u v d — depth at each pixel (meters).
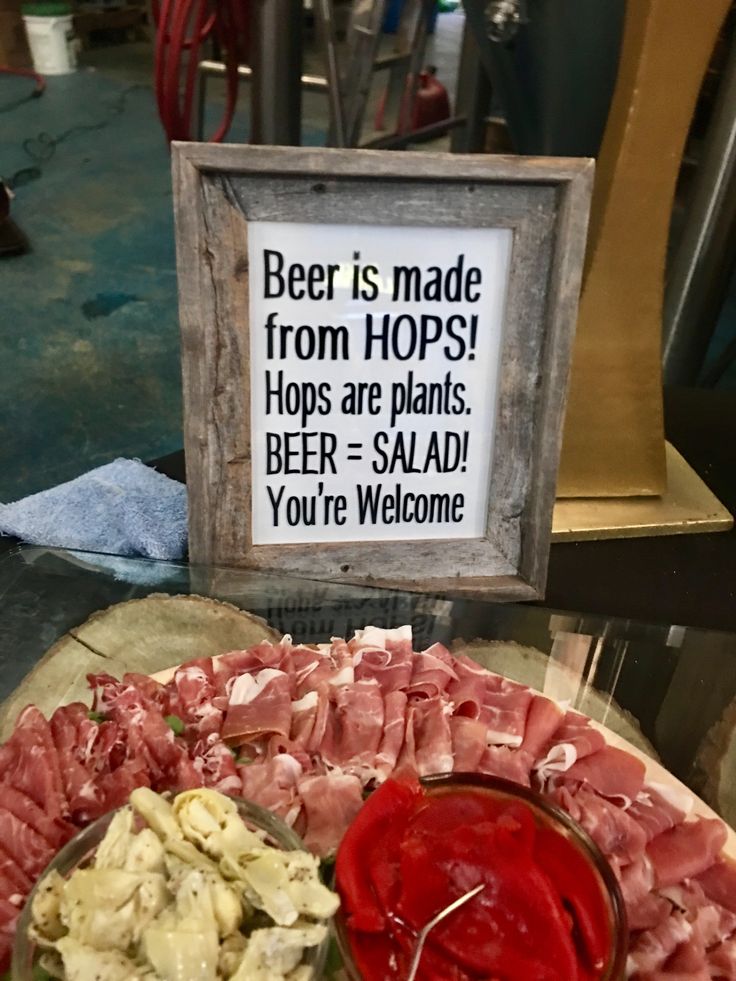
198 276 0.70
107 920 0.46
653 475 0.97
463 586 0.84
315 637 0.81
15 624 0.81
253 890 0.47
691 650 0.80
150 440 1.95
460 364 0.78
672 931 0.56
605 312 0.87
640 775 0.66
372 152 0.68
